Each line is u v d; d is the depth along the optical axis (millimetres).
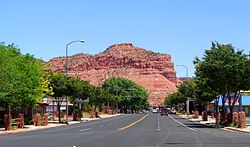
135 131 44781
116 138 33688
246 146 25844
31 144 28438
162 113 133875
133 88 196750
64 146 26609
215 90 56469
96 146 26375
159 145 26828
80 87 73438
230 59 53344
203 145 26625
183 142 29141
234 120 52969
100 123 70188
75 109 83875
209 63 53750
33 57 57844
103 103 140500
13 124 53969
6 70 48281
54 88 68562
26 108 64062
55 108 102500
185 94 115938
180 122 73812
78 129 50438
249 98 98562
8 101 49875
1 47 52406
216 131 44844
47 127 56594
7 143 29484
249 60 53094
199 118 95312
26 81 52250
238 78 53219
